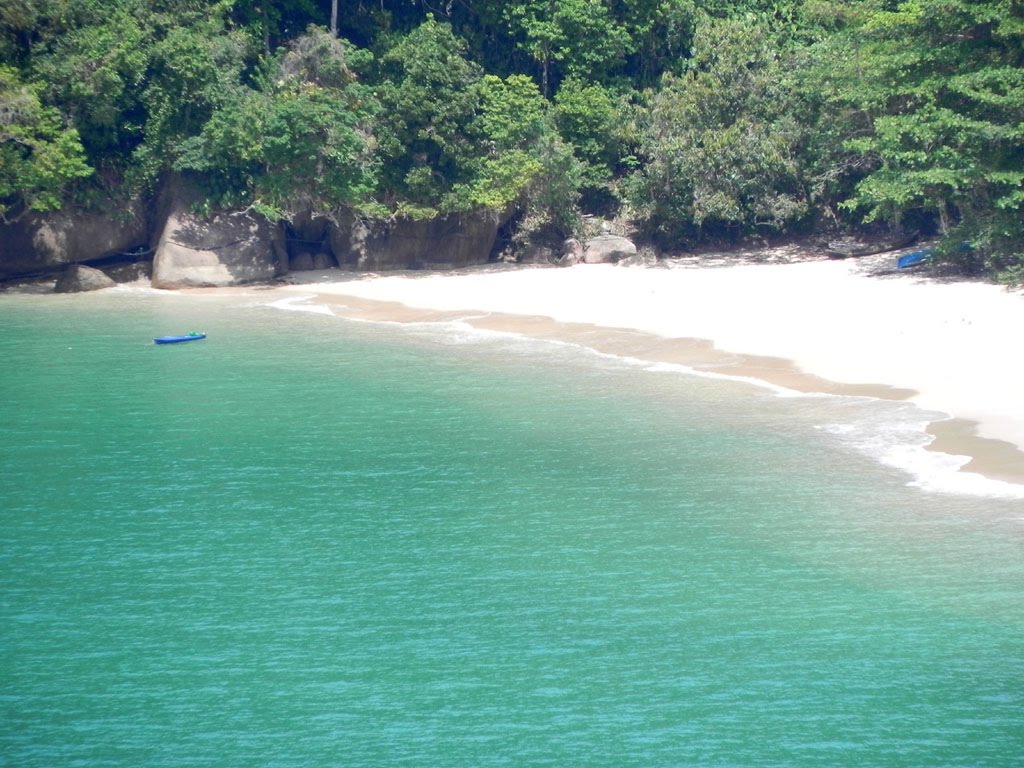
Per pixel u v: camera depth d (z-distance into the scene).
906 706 46.31
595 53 183.00
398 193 169.12
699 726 45.25
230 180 165.25
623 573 58.97
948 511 64.75
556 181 172.62
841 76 151.38
